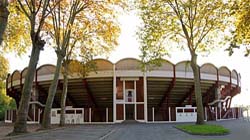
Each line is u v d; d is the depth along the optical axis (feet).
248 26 54.54
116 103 144.46
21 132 76.33
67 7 103.14
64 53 104.32
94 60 138.72
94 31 115.03
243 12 54.08
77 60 129.70
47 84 159.43
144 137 68.44
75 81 151.12
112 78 146.82
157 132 82.64
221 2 96.43
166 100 162.20
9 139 64.23
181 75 150.00
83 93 161.99
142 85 146.10
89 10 107.86
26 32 106.73
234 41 56.34
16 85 171.94
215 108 163.73
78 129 98.58
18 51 113.50
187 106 157.28
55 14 102.68
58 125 125.29
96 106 166.81
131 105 145.18
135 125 119.85
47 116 99.04
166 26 104.32
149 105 165.07
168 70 148.15
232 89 183.21
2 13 53.26
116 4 106.52
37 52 79.51
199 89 99.14
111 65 145.69
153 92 157.89
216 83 164.25
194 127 87.25
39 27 78.48
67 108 147.54
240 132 79.51
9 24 102.99
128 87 146.51
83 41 120.47
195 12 99.55
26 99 77.92
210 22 99.66
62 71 129.70
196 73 100.01
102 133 80.02
